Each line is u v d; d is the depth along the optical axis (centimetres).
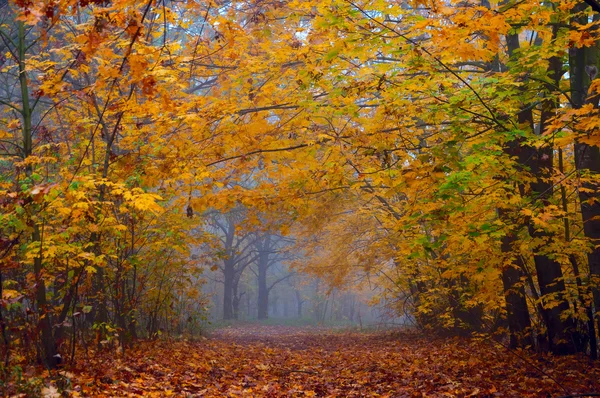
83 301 871
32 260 755
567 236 961
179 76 862
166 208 1118
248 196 885
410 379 880
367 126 884
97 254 864
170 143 874
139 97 930
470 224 737
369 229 1898
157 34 707
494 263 880
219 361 1127
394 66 802
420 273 1561
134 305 1100
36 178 662
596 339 1071
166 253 1267
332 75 852
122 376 734
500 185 815
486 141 799
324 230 2041
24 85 799
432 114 842
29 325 707
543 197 852
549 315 1038
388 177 870
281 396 748
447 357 1146
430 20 627
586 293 967
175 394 677
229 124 849
